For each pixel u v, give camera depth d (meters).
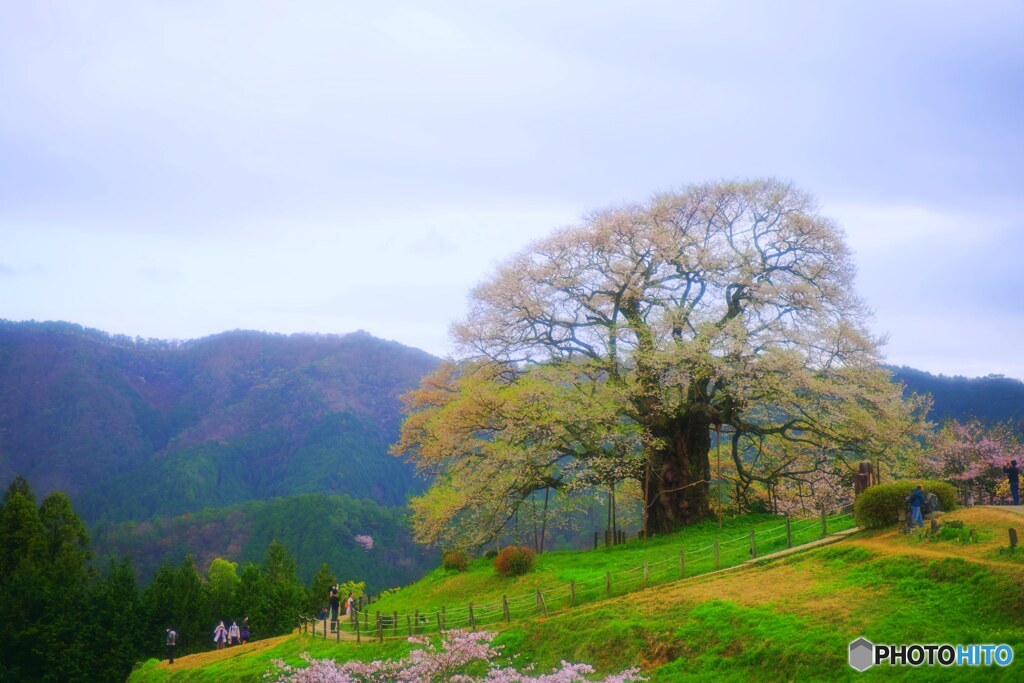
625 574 33.22
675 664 23.91
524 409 41.22
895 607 22.75
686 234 43.88
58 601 63.25
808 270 43.47
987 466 44.09
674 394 43.12
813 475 44.81
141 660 62.31
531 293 45.12
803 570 27.45
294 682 26.88
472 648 26.00
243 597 71.81
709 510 42.84
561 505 45.94
